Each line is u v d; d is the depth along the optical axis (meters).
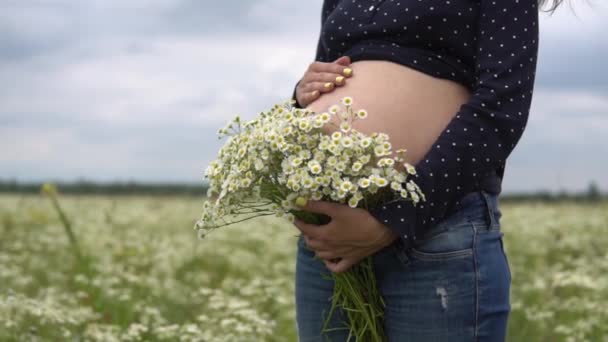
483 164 1.80
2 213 10.02
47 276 5.84
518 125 1.82
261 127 1.89
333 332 2.04
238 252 6.68
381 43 2.03
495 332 1.90
